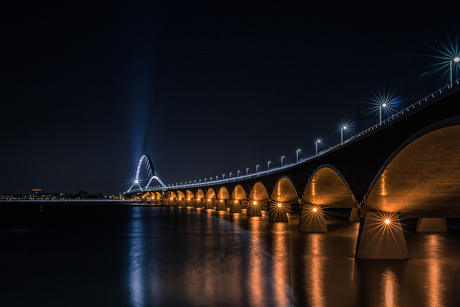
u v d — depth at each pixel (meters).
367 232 29.72
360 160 32.84
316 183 48.66
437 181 28.20
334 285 21.94
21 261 32.38
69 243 44.41
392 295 19.89
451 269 25.66
